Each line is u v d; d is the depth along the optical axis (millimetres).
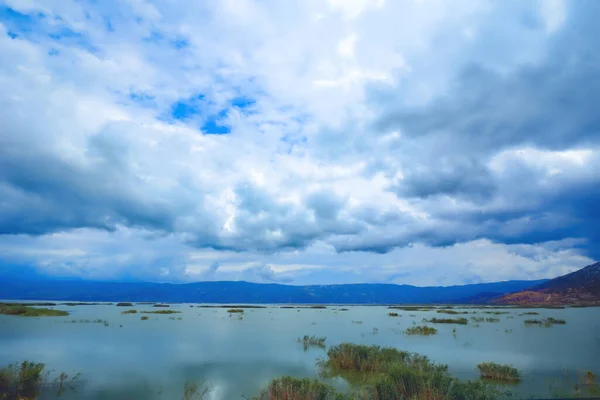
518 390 13906
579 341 28703
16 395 12945
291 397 11359
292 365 19391
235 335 33312
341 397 11031
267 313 76188
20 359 20484
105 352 23062
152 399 12977
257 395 13500
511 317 57500
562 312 73000
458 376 16562
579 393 13375
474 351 23828
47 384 14719
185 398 12852
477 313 71312
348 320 53844
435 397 11172
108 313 63250
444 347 25641
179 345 26609
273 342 28469
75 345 25828
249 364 19531
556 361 20391
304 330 38406
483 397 11453
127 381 15555
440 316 62594
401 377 12273
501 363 19703
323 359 20688
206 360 20656
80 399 12836
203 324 44906
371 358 17562
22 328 35562
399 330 38281
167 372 17453
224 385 15094
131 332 34406
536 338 30625
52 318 48531
